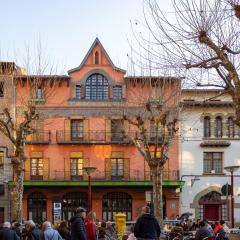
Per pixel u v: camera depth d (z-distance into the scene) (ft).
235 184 182.80
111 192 184.14
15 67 179.93
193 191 183.11
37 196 183.11
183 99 179.32
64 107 186.60
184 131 172.86
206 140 183.83
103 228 88.17
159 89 129.18
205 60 65.98
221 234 80.89
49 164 184.24
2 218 179.93
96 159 185.37
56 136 185.26
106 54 189.78
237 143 184.55
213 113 184.34
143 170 184.24
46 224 67.56
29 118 127.03
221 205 182.39
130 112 154.71
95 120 186.80
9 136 125.80
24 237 83.87
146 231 64.80
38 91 182.91
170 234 77.82
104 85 188.75
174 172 182.39
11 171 181.27
